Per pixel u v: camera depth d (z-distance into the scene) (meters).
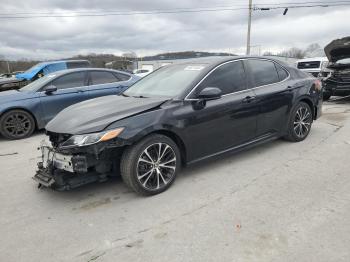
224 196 3.93
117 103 4.33
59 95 7.76
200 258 2.80
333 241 2.95
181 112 4.14
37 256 2.97
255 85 5.04
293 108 5.61
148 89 4.84
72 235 3.28
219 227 3.26
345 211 3.45
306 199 3.75
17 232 3.38
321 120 7.78
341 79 10.48
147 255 2.89
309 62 17.52
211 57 5.08
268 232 3.13
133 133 3.76
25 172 5.11
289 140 5.90
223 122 4.55
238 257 2.79
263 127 5.15
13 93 7.66
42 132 8.05
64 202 4.00
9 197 4.21
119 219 3.53
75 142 3.63
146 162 3.94
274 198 3.81
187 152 4.29
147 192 3.98
